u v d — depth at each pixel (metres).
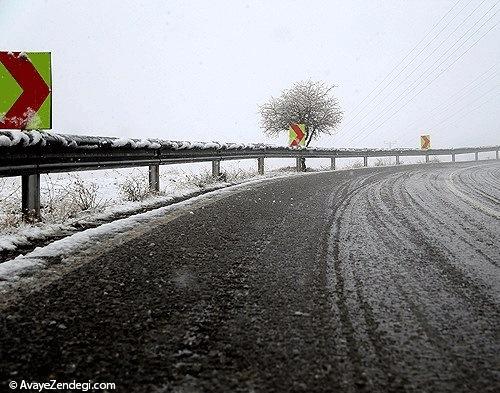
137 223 5.05
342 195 8.27
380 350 1.91
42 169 4.85
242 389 1.59
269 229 4.86
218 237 4.40
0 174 4.20
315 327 2.17
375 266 3.33
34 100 4.89
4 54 4.86
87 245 3.94
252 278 3.03
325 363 1.79
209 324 2.21
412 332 2.11
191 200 7.18
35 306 2.45
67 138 5.20
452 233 4.58
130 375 1.69
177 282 2.92
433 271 3.18
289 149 17.25
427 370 1.73
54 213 5.34
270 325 2.19
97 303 2.50
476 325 2.19
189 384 1.62
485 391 1.58
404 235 4.50
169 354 1.87
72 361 1.80
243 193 8.43
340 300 2.57
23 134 4.42
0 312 2.35
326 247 3.99
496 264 3.36
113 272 3.13
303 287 2.83
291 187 9.88
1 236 4.16
